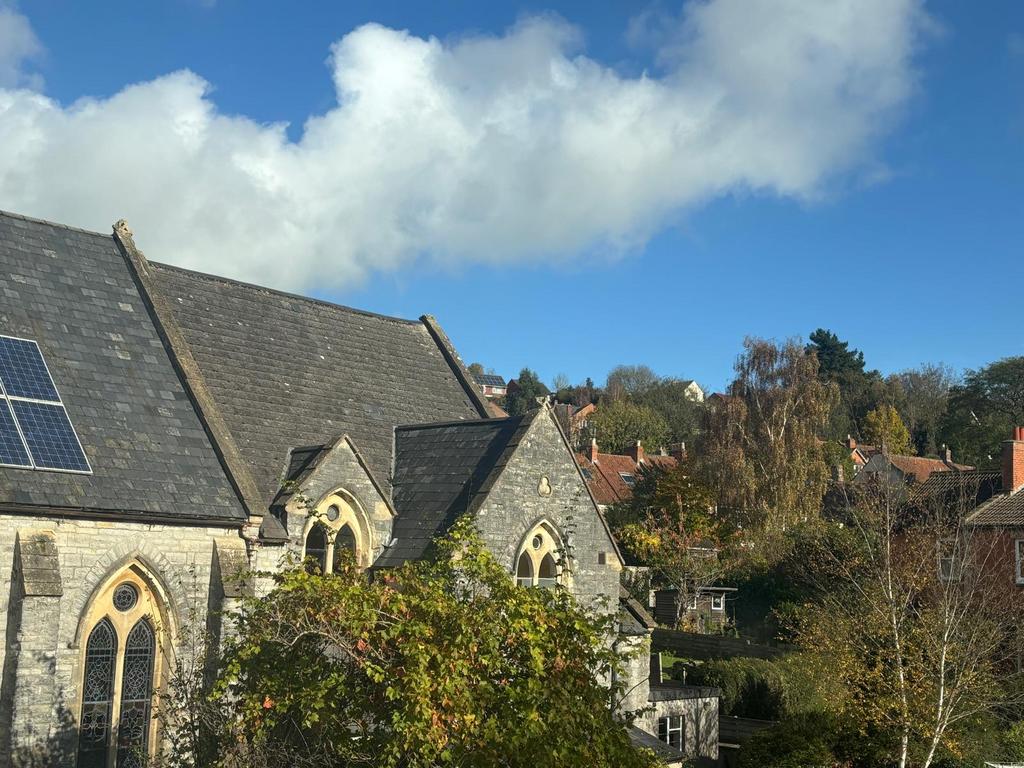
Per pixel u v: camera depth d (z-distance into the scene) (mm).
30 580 21359
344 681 15602
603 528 31844
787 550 63031
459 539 17906
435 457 31547
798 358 77938
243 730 16250
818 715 36812
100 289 29109
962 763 35000
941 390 141625
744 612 64000
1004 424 98188
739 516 71125
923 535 41125
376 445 32875
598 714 16312
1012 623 40125
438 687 14445
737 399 76750
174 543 24453
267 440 30062
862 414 136250
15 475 22188
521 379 155500
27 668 21172
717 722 40719
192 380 28359
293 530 26844
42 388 24766
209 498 25438
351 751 15156
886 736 35062
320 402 32781
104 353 27297
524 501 29250
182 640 21750
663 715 38031
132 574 23875
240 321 33031
